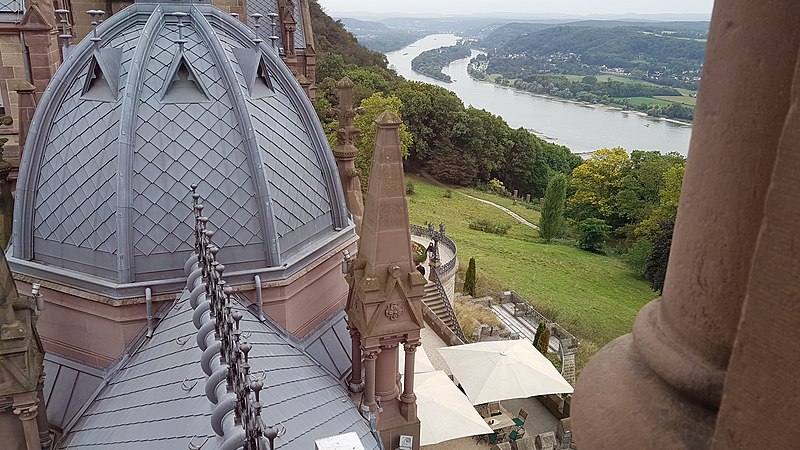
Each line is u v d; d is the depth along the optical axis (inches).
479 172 5147.6
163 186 613.0
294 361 638.5
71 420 616.4
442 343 1620.3
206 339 459.8
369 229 614.2
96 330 631.8
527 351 1422.2
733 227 93.1
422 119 4815.5
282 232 660.1
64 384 641.6
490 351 1397.6
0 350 443.2
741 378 88.7
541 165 5369.1
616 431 108.1
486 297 2197.3
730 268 93.9
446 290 1980.8
